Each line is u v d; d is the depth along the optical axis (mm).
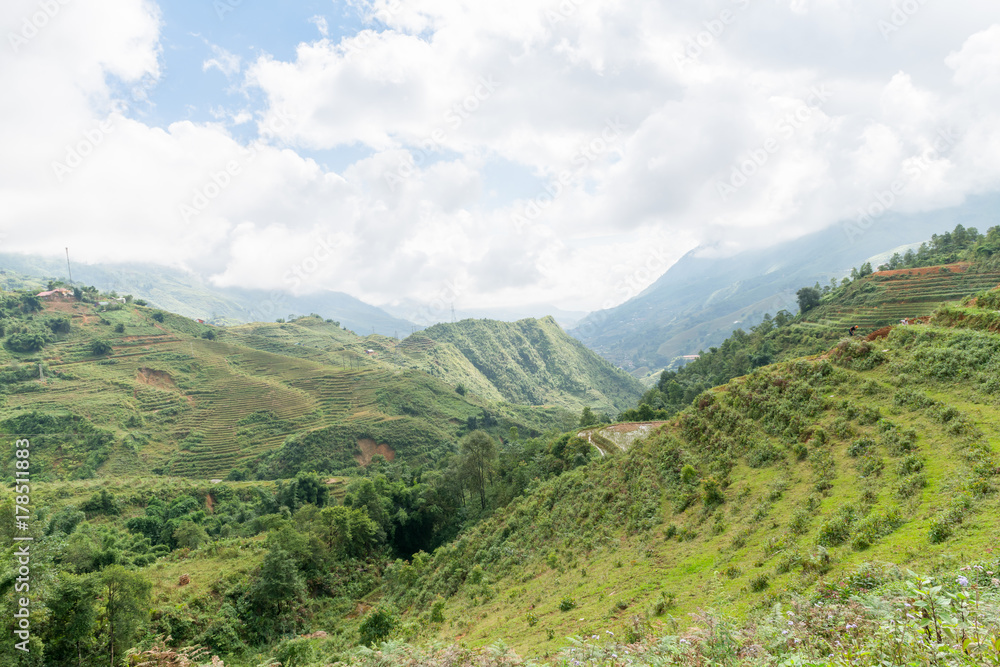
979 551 13633
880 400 32625
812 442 32125
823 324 108188
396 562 62250
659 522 35344
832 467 28828
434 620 37125
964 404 27719
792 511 26531
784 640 8797
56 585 30203
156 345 179250
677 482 38438
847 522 21562
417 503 79000
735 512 30438
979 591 7492
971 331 34531
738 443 37938
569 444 70688
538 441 84312
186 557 56531
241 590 45406
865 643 7379
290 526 56312
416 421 151625
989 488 18094
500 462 83125
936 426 27141
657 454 44125
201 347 185750
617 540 36469
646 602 23547
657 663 9773
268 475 120625
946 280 101250
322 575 55406
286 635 43688
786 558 20438
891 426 29062
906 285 104875
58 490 82438
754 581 19688
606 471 48750
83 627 30125
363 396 167625
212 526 78562
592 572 32781
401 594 52750
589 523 42000
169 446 130250
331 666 17609
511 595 35812
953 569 12789
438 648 14938
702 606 20031
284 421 147125
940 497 20062
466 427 159000
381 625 36125
